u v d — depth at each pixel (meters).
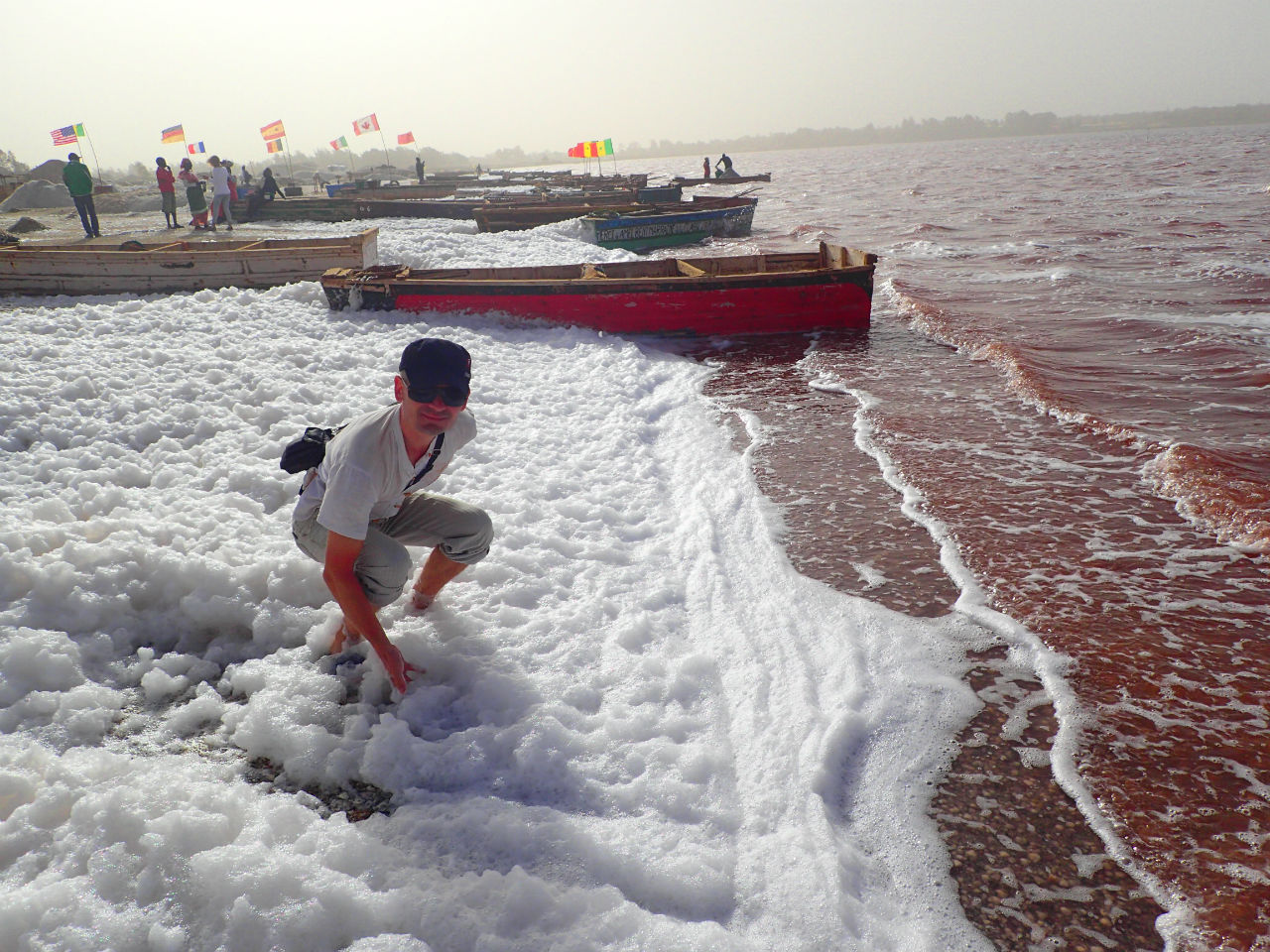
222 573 3.75
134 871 2.27
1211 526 5.05
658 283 9.94
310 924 2.12
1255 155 81.88
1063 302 13.21
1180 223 25.81
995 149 175.50
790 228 28.84
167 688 3.24
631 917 2.21
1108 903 2.42
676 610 4.03
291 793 2.73
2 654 3.14
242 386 6.62
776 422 7.11
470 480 5.34
